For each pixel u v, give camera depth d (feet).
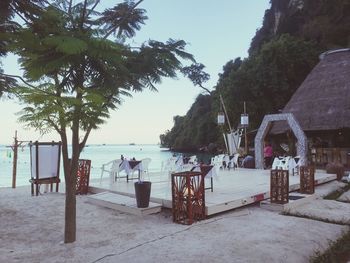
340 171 43.34
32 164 32.76
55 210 25.67
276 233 19.15
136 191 24.20
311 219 22.79
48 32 12.73
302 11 132.26
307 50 103.71
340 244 17.92
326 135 70.49
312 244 17.38
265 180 37.14
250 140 96.94
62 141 17.07
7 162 126.11
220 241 17.62
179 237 18.39
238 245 16.98
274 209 25.22
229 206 24.25
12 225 21.45
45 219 22.94
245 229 19.94
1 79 15.10
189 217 21.11
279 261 14.94
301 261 15.17
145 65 15.16
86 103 13.80
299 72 103.30
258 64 101.96
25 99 13.16
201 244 17.15
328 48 106.52
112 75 13.07
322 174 42.83
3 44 14.40
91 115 14.70
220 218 22.63
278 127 68.90
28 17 12.90
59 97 13.20
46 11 13.15
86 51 11.61
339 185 38.06
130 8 16.74
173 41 16.17
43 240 18.24
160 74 15.78
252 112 98.68
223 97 102.58
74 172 17.51
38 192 32.53
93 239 18.20
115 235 18.93
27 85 13.64
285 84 100.07
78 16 14.61
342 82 65.00
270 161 57.00
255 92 98.94
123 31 17.11
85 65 12.59
